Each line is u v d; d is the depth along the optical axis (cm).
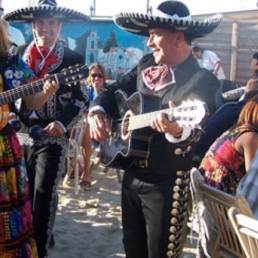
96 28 1037
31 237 297
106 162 280
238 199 239
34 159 364
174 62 261
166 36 258
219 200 259
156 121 235
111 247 419
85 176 597
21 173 289
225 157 282
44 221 358
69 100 368
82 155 642
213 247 277
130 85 289
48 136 358
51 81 302
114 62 1050
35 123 362
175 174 257
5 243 280
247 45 1178
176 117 233
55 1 374
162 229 259
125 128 266
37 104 309
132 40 1042
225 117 354
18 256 284
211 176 286
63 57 371
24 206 290
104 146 284
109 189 603
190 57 263
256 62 751
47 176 357
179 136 239
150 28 263
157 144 255
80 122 573
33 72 339
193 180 274
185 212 261
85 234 445
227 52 1184
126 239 280
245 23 1174
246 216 229
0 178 276
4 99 289
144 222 275
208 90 249
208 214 273
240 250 262
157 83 267
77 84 370
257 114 277
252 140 273
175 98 255
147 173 260
